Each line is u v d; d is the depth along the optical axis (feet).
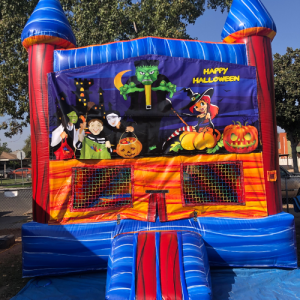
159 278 10.93
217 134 15.11
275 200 15.19
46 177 14.80
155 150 14.97
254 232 14.34
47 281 13.99
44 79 15.10
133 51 15.29
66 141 14.79
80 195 14.83
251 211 14.92
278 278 13.58
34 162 15.11
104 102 14.94
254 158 15.19
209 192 15.02
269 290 12.54
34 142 15.14
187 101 15.06
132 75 14.98
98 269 14.48
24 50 47.78
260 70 15.48
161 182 14.90
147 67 14.99
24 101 50.16
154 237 13.03
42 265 14.14
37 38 15.08
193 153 15.03
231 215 14.92
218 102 15.15
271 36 15.92
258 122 15.28
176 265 11.47
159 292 10.44
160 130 14.99
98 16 49.85
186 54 15.31
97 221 14.74
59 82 14.83
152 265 11.50
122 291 10.53
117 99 14.94
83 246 14.26
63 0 51.47
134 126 14.97
